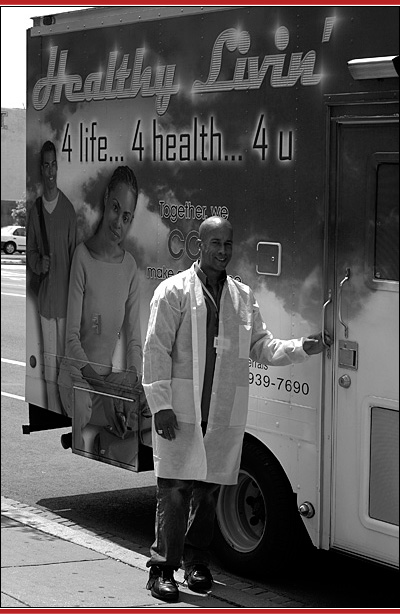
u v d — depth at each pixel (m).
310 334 5.73
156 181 6.72
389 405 5.34
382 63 5.20
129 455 6.95
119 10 7.00
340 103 5.50
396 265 5.30
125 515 7.80
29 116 7.93
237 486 6.36
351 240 5.52
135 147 6.89
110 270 7.13
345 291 5.54
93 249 7.29
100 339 7.23
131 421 6.91
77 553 6.75
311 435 5.74
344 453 5.59
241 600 5.88
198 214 6.41
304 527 6.07
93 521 7.62
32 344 7.97
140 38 6.83
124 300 7.00
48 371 7.79
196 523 6.03
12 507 7.98
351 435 5.55
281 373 5.90
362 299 5.46
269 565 6.11
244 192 6.09
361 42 5.39
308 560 6.61
